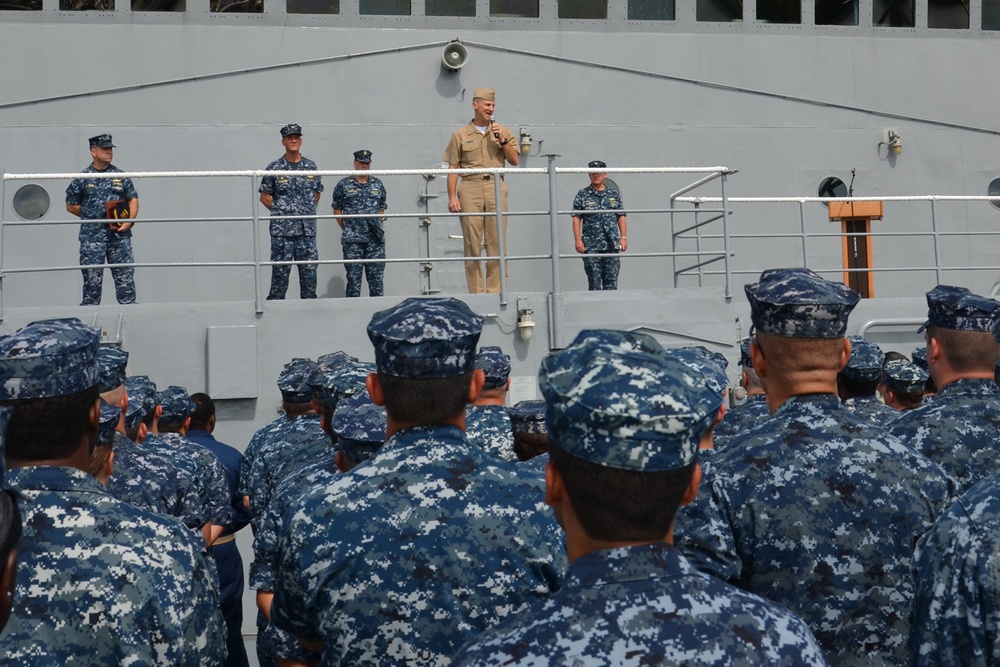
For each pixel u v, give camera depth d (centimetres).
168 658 241
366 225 937
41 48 952
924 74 1089
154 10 966
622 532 175
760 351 298
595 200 980
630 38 1028
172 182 962
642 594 171
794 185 1060
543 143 1011
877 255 1084
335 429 320
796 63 1062
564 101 1016
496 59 1005
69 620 234
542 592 250
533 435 429
